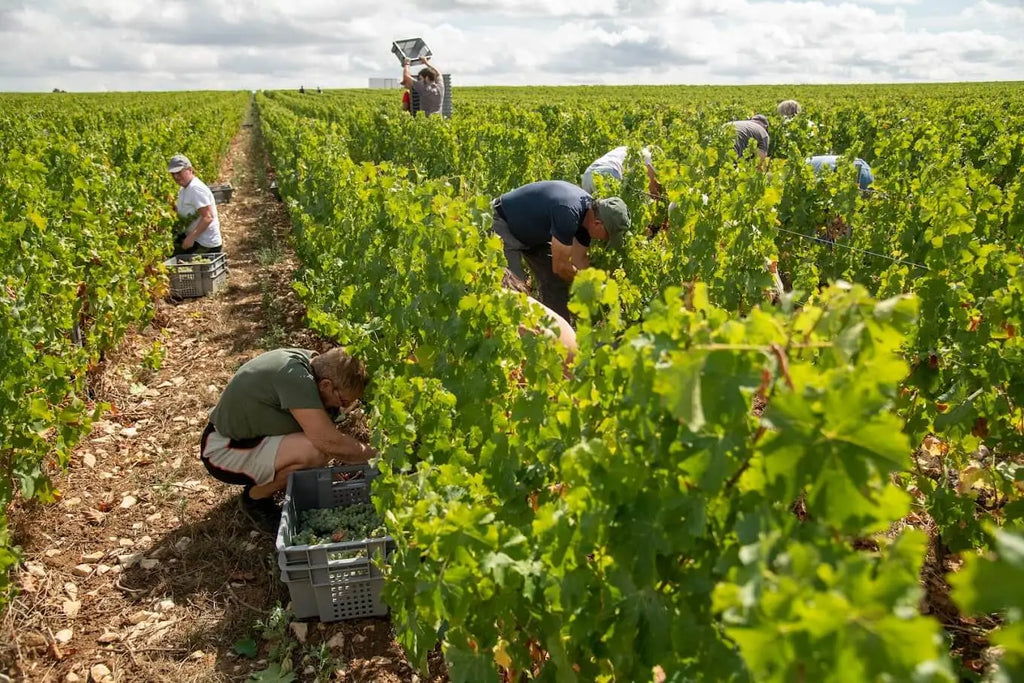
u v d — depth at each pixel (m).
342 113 24.27
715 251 4.78
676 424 1.71
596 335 2.19
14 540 4.13
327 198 7.29
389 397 3.18
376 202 5.30
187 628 3.65
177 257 8.70
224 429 4.12
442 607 2.11
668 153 9.02
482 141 11.52
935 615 3.34
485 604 2.20
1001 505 3.78
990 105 20.86
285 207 13.85
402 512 2.64
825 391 1.33
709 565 1.70
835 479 1.36
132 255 7.00
